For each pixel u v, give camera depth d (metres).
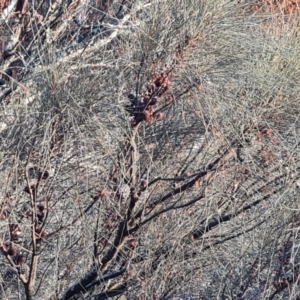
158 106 1.06
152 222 1.13
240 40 1.07
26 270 1.09
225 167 1.11
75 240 1.10
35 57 1.11
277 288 1.07
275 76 1.12
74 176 1.01
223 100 1.07
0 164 0.96
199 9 1.04
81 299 1.11
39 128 0.97
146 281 1.10
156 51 1.03
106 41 1.12
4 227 0.97
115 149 1.02
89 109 0.98
